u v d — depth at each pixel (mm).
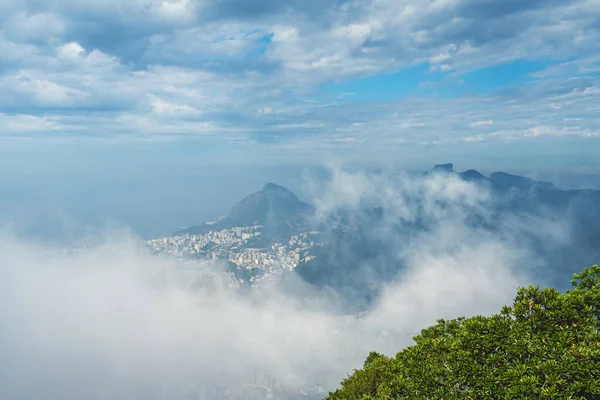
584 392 11812
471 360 14195
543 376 12633
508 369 13102
